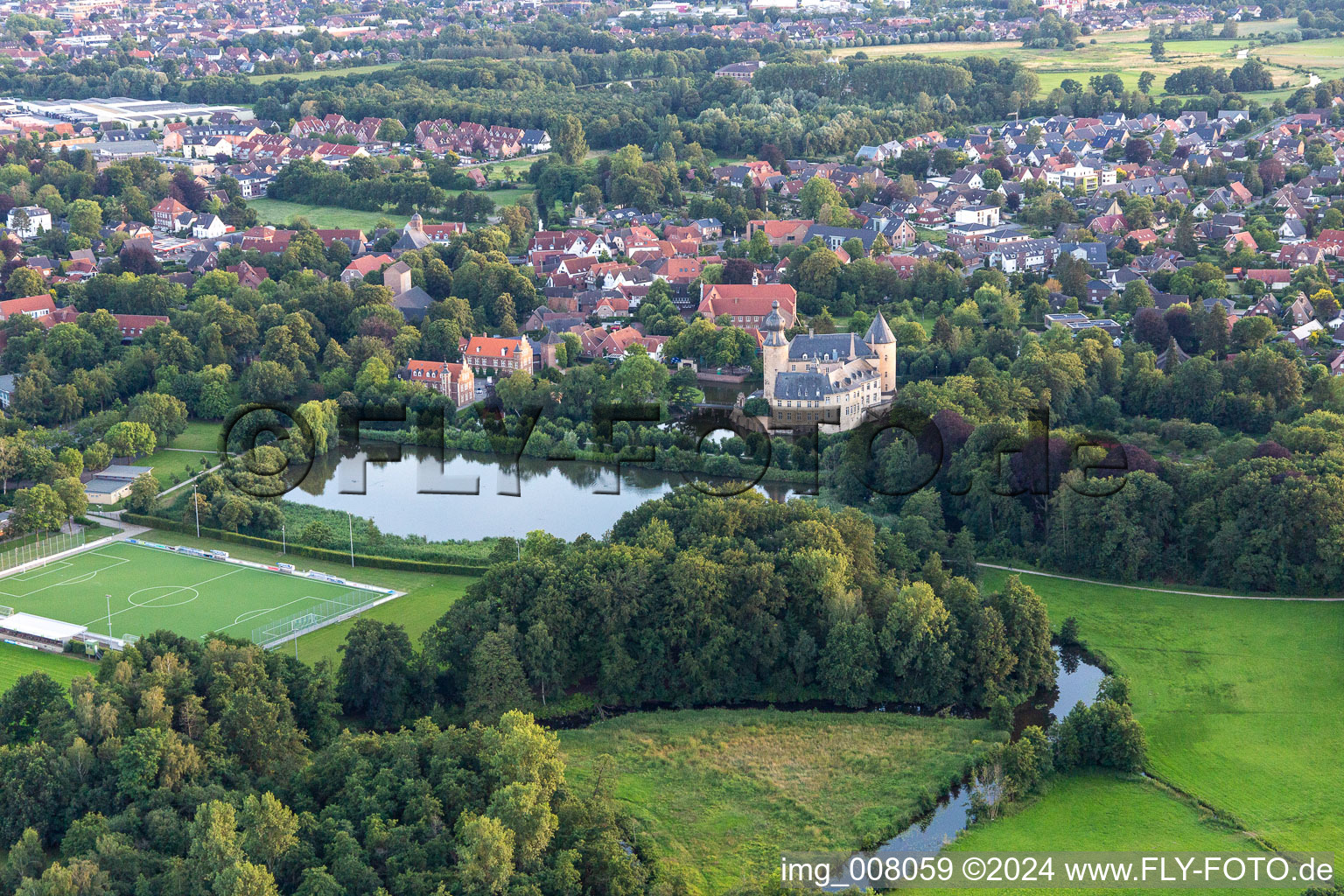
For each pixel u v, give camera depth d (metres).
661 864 197.75
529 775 192.62
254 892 172.25
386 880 180.75
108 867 180.88
